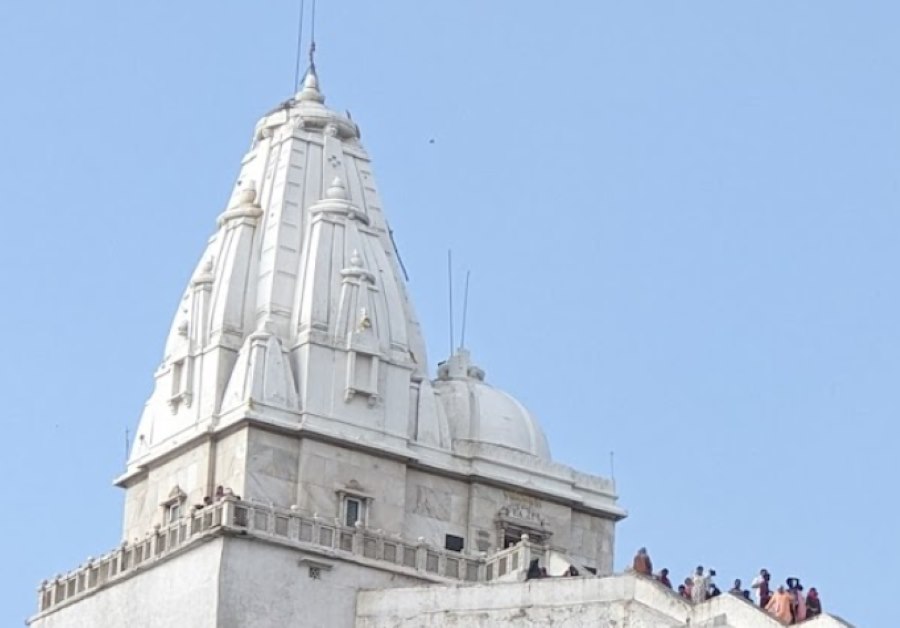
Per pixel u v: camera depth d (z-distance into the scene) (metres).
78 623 94.81
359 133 105.56
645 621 81.06
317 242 99.19
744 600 78.38
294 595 89.12
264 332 96.31
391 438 97.00
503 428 101.56
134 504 99.31
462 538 98.69
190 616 88.81
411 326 101.75
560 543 101.25
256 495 93.56
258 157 103.88
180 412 97.69
